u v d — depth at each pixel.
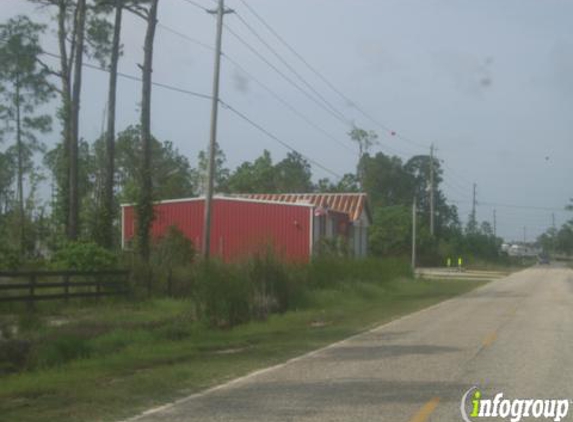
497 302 36.28
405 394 13.15
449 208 131.75
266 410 11.88
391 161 128.12
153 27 39.19
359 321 27.16
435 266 94.44
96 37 45.62
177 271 33.34
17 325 21.77
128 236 54.75
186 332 22.94
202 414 11.62
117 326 23.22
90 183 81.00
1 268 31.33
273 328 24.72
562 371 15.55
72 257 32.62
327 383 14.30
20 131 57.38
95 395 13.25
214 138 33.81
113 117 41.91
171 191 95.44
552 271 91.88
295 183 118.44
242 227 54.31
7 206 64.81
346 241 50.47
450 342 20.55
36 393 13.50
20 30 48.53
